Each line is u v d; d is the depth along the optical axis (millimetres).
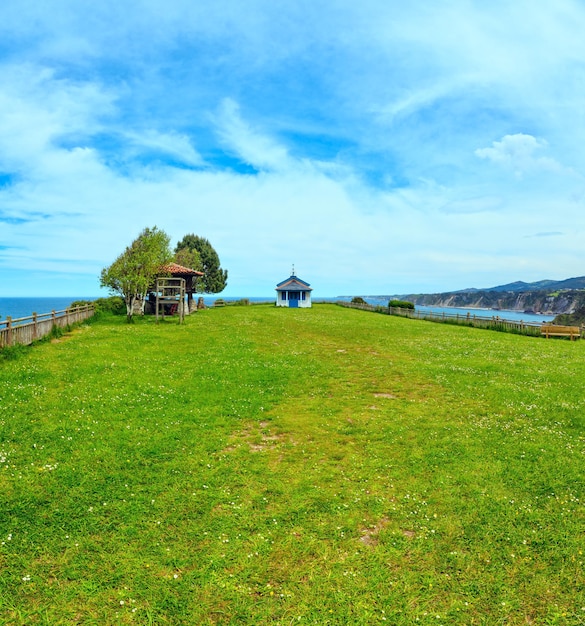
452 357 23953
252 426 12750
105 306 45188
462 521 8008
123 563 6840
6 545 7125
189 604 6105
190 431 12023
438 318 50625
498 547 7324
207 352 23812
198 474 9648
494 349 27250
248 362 21234
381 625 5781
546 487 9172
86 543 7258
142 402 14305
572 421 13109
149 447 10867
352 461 10500
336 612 5992
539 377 18594
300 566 6879
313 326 40469
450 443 11469
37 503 8312
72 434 11469
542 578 6621
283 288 75750
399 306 64062
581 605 6129
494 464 10219
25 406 13328
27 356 20438
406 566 6895
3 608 5930
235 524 7883
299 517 8109
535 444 11328
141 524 7809
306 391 16531
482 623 5848
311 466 10203
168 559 6941
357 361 22781
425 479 9594
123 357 21281
